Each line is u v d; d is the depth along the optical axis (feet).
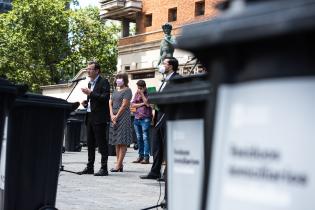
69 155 59.21
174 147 12.11
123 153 39.37
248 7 6.82
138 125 48.11
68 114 18.34
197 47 7.20
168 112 12.28
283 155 6.64
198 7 143.74
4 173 16.01
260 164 6.86
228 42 6.75
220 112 7.28
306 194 6.44
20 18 191.01
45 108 17.58
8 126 16.79
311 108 6.41
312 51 6.36
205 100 11.02
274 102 6.72
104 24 207.51
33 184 17.48
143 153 48.57
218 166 7.31
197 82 11.94
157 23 157.58
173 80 13.30
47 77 194.70
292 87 6.56
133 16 174.09
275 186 6.71
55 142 17.98
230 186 7.16
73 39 200.44
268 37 6.36
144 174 37.70
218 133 7.32
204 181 7.59
